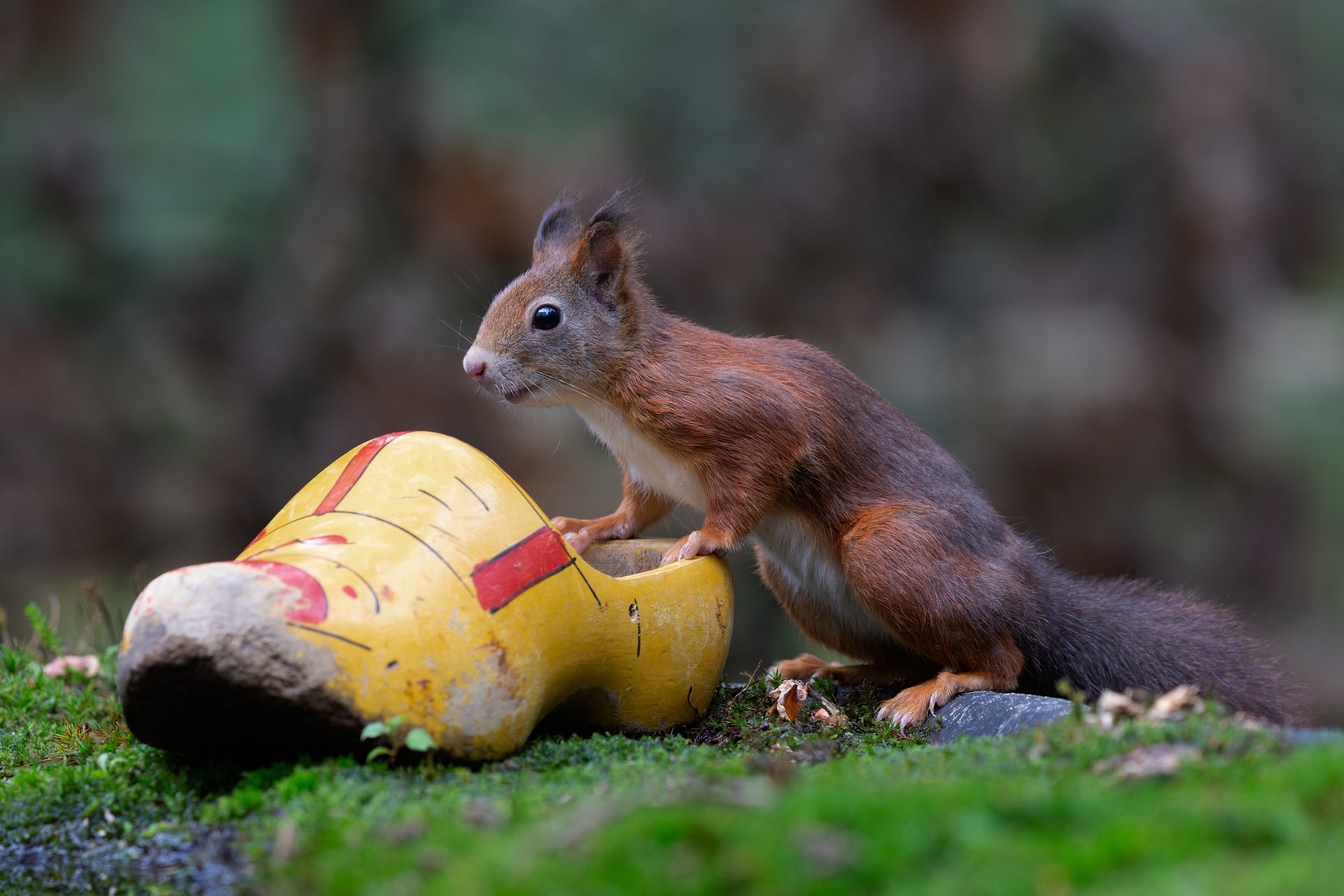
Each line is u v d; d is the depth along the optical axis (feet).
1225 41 65.87
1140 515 58.23
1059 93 64.13
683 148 61.31
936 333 60.39
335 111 56.39
